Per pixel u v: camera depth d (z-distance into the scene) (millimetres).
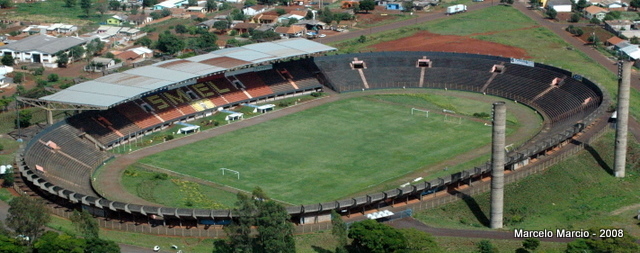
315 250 180250
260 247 175750
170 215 190875
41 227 179125
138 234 189625
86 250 165000
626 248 170250
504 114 188875
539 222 199875
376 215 194750
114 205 193750
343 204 195250
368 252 172375
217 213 188250
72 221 181250
